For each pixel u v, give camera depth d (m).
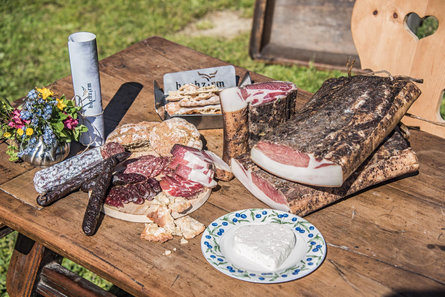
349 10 3.05
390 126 1.27
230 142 1.32
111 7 4.05
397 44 1.66
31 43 3.54
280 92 1.33
